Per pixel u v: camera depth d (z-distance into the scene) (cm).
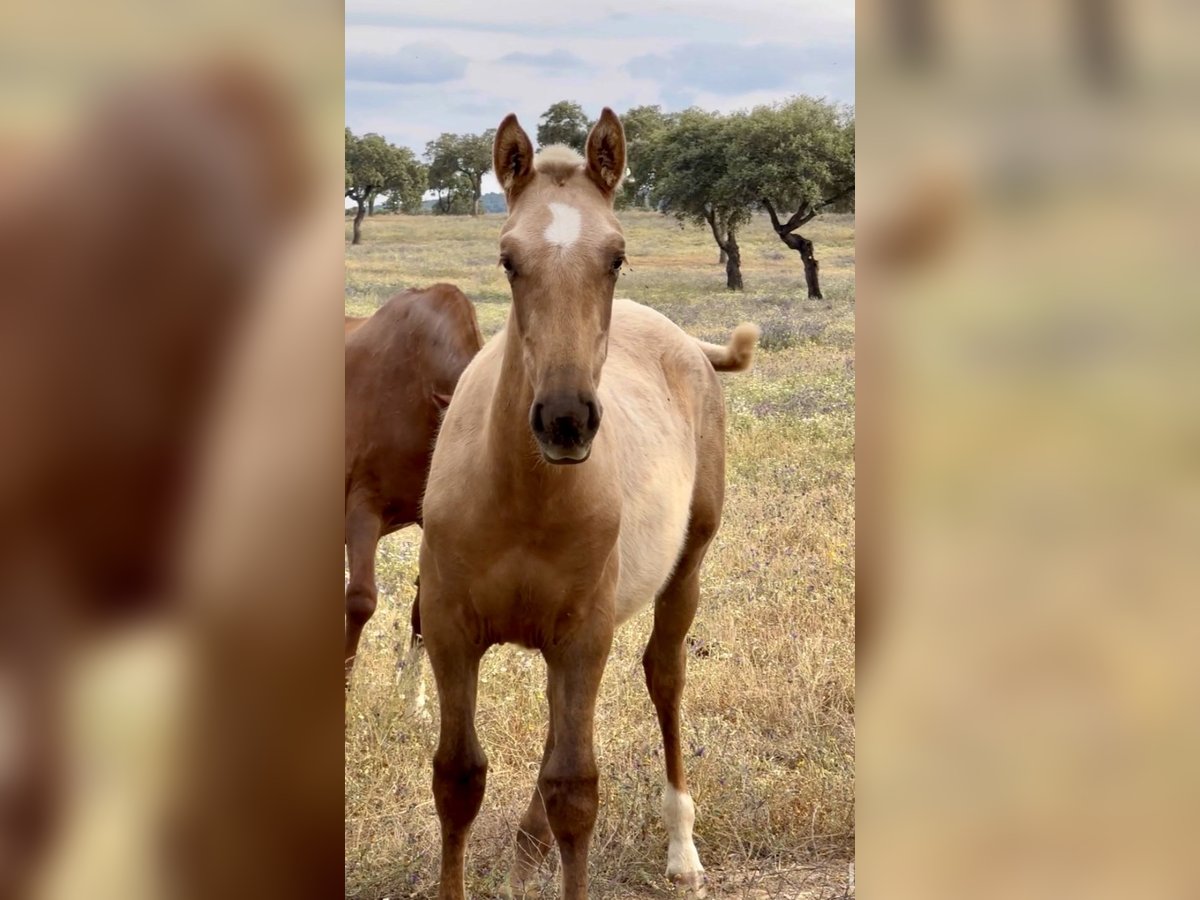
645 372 376
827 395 1051
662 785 379
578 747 288
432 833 360
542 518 272
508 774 393
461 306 464
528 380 256
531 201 270
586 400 243
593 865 349
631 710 435
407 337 463
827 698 437
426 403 459
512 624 289
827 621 484
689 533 394
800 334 1430
